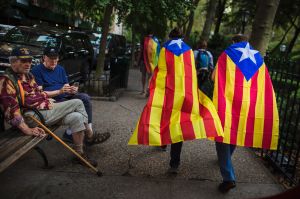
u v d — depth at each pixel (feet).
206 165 15.61
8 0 52.16
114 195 12.42
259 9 20.42
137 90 34.81
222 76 13.53
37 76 16.03
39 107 13.71
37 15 63.00
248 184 13.94
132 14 30.27
